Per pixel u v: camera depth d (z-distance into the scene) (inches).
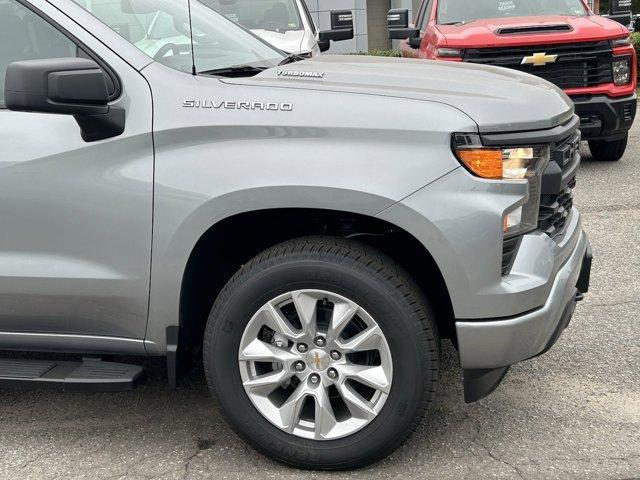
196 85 111.9
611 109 295.9
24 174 113.5
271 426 113.0
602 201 267.6
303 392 112.0
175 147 110.0
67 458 120.6
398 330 106.6
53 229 114.4
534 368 147.0
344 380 111.0
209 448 122.3
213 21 145.5
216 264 121.9
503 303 105.3
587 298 181.6
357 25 723.4
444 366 148.1
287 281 108.9
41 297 116.9
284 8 308.7
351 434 110.8
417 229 103.8
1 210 115.2
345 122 105.8
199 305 121.0
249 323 111.5
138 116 110.7
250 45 143.8
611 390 137.3
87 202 112.3
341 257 107.2
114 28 122.9
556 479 110.7
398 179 103.7
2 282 116.8
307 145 106.4
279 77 117.3
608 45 294.5
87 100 105.9
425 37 326.0
